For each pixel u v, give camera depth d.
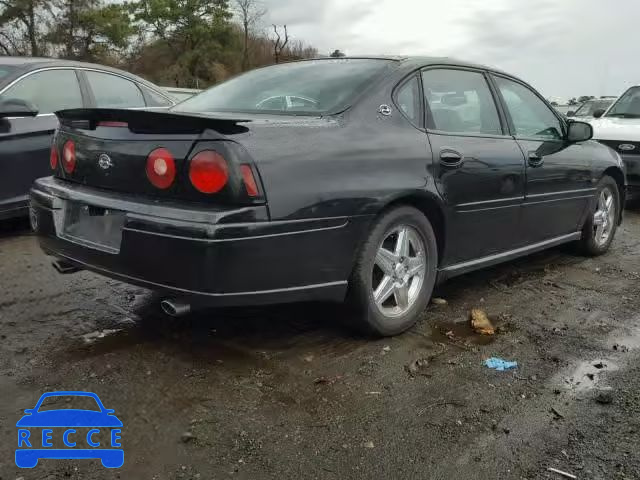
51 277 4.22
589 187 4.95
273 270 2.68
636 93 8.93
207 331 3.34
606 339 3.51
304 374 2.89
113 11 35.41
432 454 2.30
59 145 3.19
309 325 3.47
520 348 3.33
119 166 2.80
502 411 2.64
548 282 4.60
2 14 32.88
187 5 39.66
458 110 3.74
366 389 2.78
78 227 3.03
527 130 4.30
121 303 3.74
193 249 2.51
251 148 2.58
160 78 39.50
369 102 3.20
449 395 2.76
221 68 40.56
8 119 5.12
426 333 3.49
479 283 4.52
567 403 2.73
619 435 2.47
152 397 2.62
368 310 3.15
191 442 2.31
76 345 3.11
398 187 3.09
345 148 2.93
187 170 2.57
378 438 2.39
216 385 2.74
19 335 3.22
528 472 2.21
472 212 3.65
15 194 5.21
